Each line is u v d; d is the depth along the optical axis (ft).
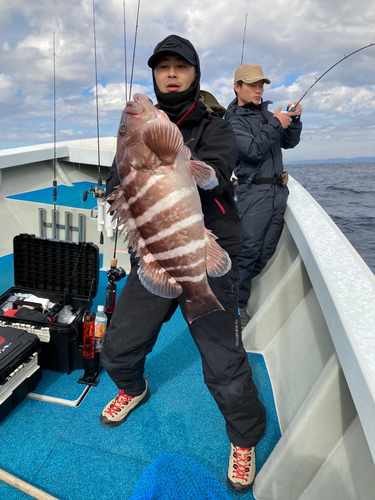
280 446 4.66
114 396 6.62
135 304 4.82
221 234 4.45
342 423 4.35
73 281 7.98
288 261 8.50
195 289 3.11
